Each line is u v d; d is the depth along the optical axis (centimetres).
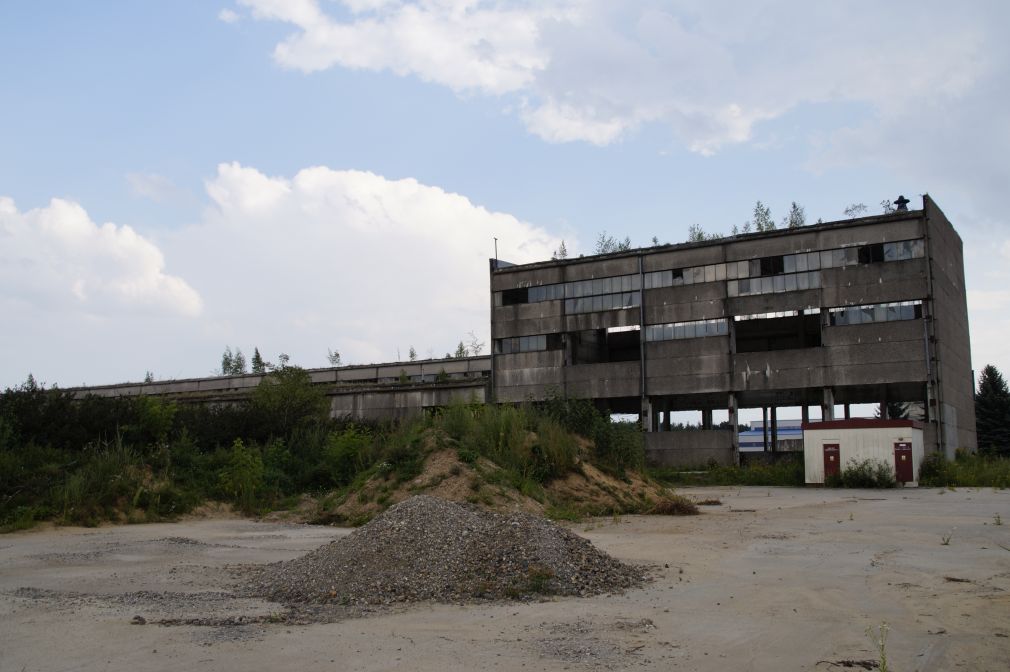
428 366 6750
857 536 1834
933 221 4869
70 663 746
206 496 2662
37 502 2242
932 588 1148
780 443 9488
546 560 1193
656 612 991
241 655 775
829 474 4147
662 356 5494
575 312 5859
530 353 5984
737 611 996
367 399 5897
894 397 5591
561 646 815
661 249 5594
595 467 2831
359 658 766
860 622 929
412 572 1155
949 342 5047
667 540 1794
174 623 920
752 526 2102
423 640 841
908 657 773
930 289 4706
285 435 3491
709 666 743
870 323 4866
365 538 1264
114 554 1612
